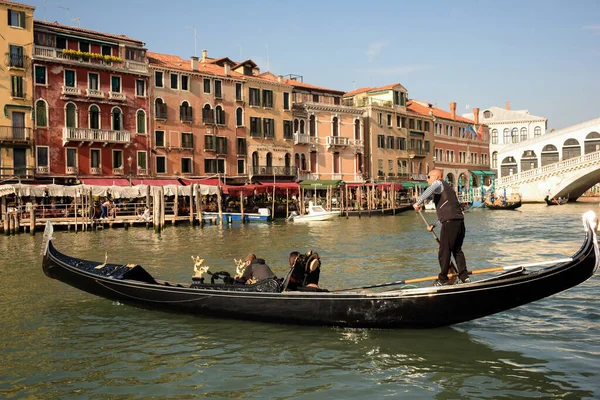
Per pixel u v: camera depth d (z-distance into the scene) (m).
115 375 6.71
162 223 28.48
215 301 8.80
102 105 35.81
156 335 8.27
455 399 5.87
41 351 7.62
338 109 51.78
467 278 7.68
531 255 16.89
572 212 42.69
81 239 24.44
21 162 32.59
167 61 40.97
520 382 6.25
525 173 58.25
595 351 7.15
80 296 11.02
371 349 7.39
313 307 8.10
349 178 52.94
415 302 7.57
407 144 59.88
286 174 46.41
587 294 10.16
